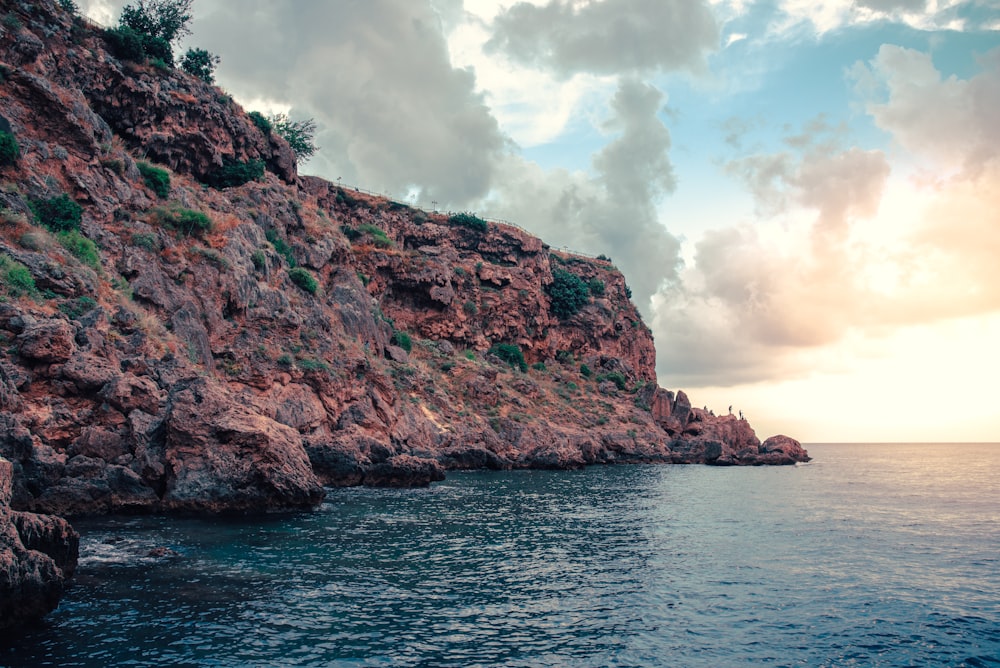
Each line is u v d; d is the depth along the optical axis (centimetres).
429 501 4044
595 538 2970
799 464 10956
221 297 5109
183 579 1933
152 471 3030
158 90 6481
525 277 12188
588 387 11450
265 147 7819
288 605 1762
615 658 1508
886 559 2645
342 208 10844
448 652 1502
